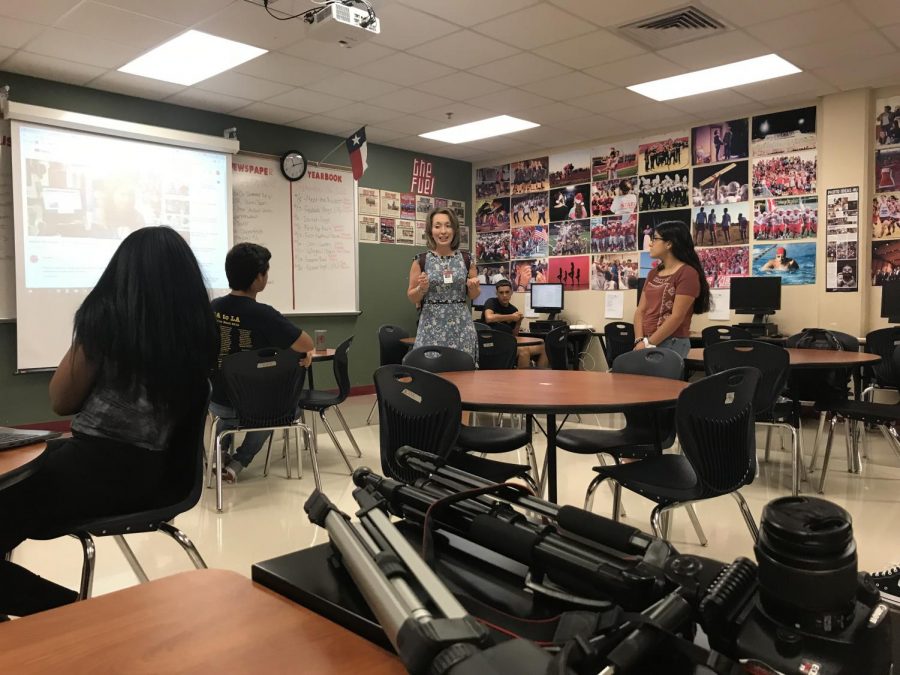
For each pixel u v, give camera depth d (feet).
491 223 28.09
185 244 5.88
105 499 5.41
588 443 8.73
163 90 18.11
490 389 7.83
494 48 15.15
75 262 17.56
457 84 17.78
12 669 1.69
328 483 12.24
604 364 24.57
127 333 5.42
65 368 5.53
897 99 18.15
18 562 8.59
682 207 22.36
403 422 7.24
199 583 2.18
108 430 5.45
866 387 15.99
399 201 25.86
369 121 21.62
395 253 25.76
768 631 1.61
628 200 23.71
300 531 9.74
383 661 1.72
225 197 20.45
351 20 11.81
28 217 16.74
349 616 1.88
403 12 13.19
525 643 1.43
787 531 1.59
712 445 6.52
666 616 1.48
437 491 2.37
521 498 2.25
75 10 12.96
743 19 13.65
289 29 13.97
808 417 19.30
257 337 11.19
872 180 18.63
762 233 20.65
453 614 1.51
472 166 28.60
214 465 12.26
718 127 21.39
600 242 24.57
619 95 18.84
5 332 16.78
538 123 21.98
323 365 23.50
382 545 1.86
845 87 18.28
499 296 25.35
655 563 1.75
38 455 4.47
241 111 20.39
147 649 1.78
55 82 17.20
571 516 2.04
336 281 23.84
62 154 17.26
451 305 11.31
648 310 11.89
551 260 26.16
